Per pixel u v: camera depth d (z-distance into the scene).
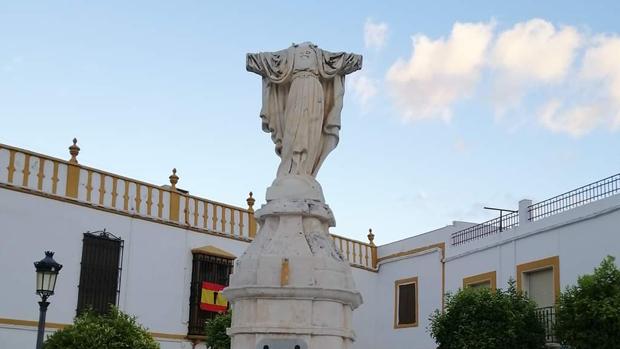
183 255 23.84
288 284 6.77
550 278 21.59
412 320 28.25
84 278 21.00
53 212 20.62
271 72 7.88
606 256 19.23
